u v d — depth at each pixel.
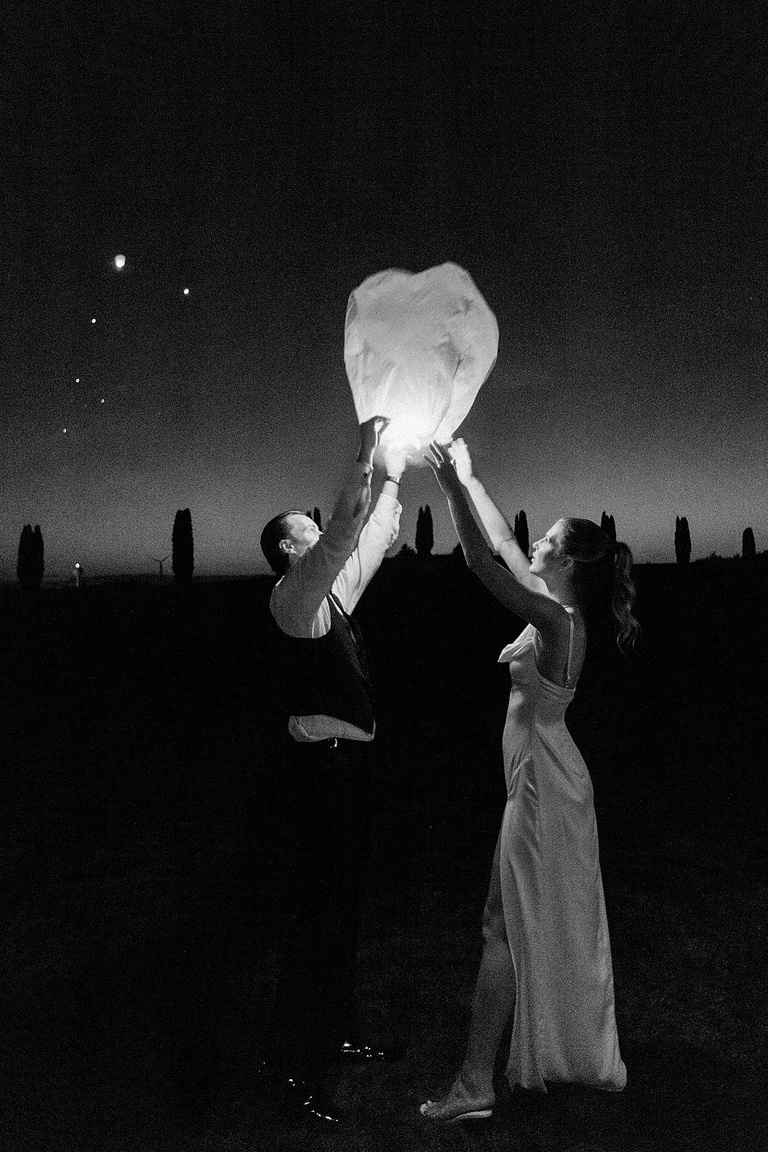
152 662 16.72
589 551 2.74
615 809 6.18
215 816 5.87
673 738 8.77
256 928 4.05
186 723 9.62
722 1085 2.77
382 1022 3.19
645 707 10.70
